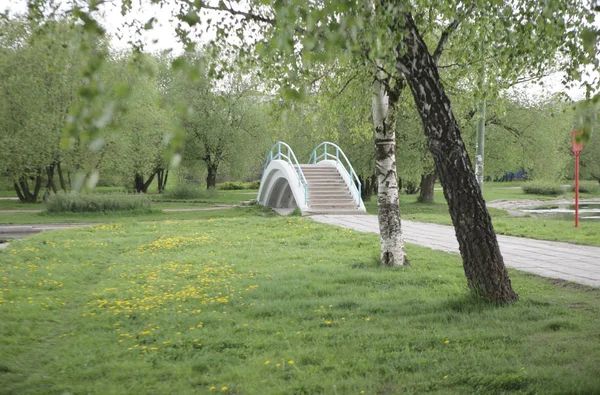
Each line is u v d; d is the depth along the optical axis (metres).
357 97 10.78
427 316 7.04
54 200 30.72
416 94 7.24
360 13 4.66
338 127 35.72
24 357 6.03
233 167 49.78
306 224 20.33
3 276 10.57
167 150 2.26
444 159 7.36
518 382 4.54
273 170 32.03
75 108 2.33
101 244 15.88
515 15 7.11
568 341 5.73
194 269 11.48
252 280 10.07
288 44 3.42
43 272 11.20
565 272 10.33
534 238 16.06
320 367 5.24
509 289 7.66
